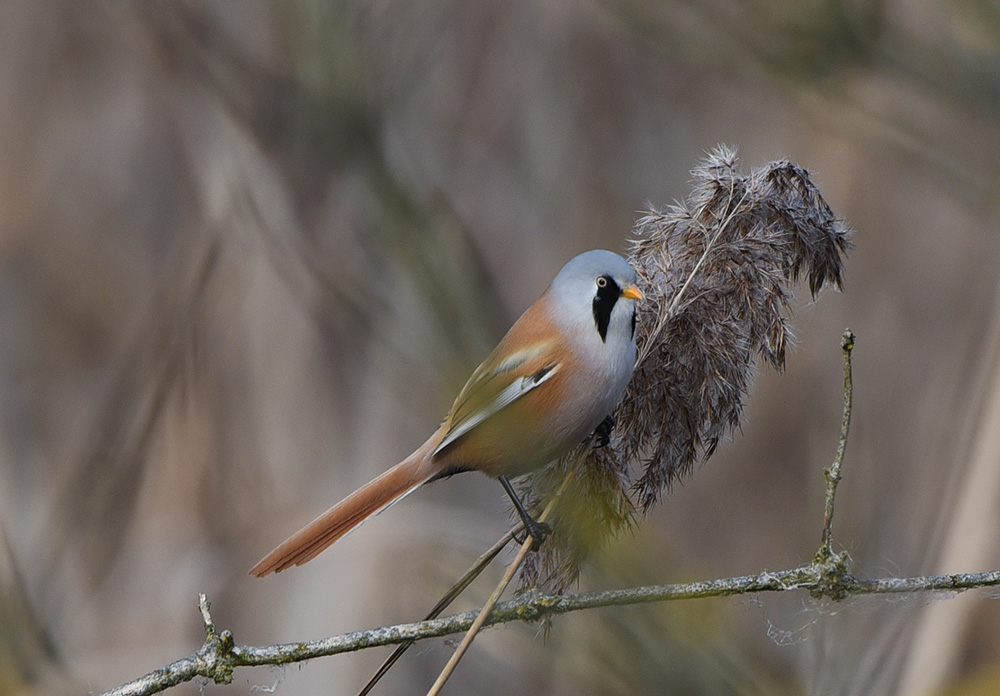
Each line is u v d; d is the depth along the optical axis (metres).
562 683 9.97
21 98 18.22
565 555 7.26
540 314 7.30
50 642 10.45
